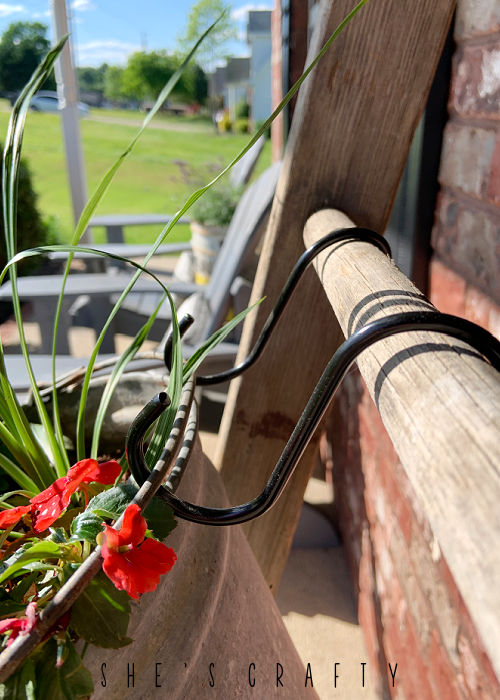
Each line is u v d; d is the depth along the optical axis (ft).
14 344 12.32
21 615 1.44
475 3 2.65
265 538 3.67
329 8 2.60
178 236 27.78
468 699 2.60
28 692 1.28
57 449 2.18
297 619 4.98
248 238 6.84
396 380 1.19
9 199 2.00
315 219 2.73
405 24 2.58
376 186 2.85
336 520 6.02
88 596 1.42
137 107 124.26
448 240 3.08
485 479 0.83
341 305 1.77
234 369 2.48
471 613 0.74
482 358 1.18
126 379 2.53
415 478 0.97
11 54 93.04
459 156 2.88
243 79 105.60
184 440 1.81
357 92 2.69
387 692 4.07
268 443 3.47
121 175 60.34
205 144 89.56
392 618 3.88
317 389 1.37
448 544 0.82
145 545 1.40
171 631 1.71
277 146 10.13
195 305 7.47
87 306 9.45
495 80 2.41
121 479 2.11
